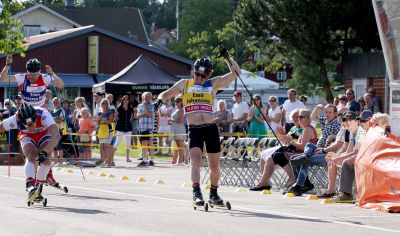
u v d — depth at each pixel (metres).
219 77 14.32
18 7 48.00
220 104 29.55
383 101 36.78
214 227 11.84
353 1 41.19
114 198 16.30
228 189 19.27
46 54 58.38
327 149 17.72
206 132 14.11
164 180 21.75
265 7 43.59
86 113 28.78
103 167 27.67
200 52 80.00
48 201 15.52
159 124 33.31
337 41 42.81
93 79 59.38
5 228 11.54
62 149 28.36
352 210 14.94
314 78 80.12
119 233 11.09
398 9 18.36
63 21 86.06
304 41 42.28
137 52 60.88
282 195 17.78
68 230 11.36
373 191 15.28
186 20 118.75
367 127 16.58
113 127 28.23
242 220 12.76
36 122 15.16
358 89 39.03
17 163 28.72
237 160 20.25
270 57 60.81
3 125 15.14
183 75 61.47
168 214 13.41
